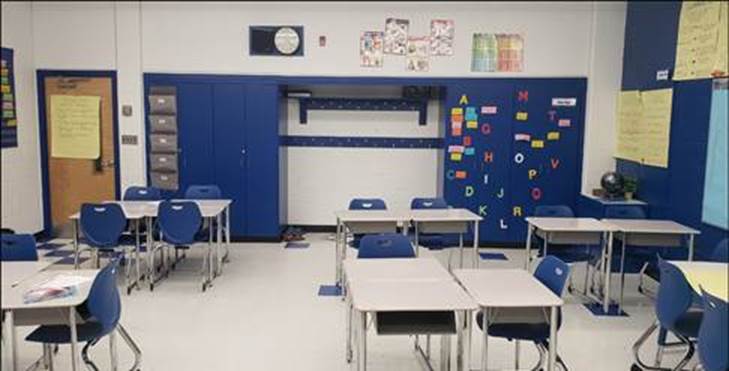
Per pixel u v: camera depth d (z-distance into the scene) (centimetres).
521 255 693
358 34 718
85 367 372
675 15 570
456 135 723
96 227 519
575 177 721
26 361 382
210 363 382
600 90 704
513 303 287
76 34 721
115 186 743
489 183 727
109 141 737
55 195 748
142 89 727
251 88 723
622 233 491
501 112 717
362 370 289
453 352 390
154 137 733
